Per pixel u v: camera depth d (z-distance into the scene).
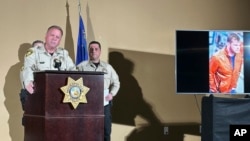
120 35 6.08
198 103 6.49
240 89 5.36
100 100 3.10
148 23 6.26
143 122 6.14
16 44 5.48
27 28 5.55
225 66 5.35
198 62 5.33
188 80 5.30
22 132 5.46
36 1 5.62
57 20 5.71
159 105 6.26
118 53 6.05
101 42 5.96
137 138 6.10
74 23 5.80
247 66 5.38
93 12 5.94
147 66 6.22
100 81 3.11
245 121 4.15
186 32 5.33
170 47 6.37
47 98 2.93
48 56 3.65
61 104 2.97
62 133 2.96
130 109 6.08
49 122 2.93
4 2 5.46
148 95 6.20
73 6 5.82
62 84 2.98
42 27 5.62
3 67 5.40
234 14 6.80
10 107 5.41
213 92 5.32
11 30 5.47
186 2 6.51
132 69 6.12
